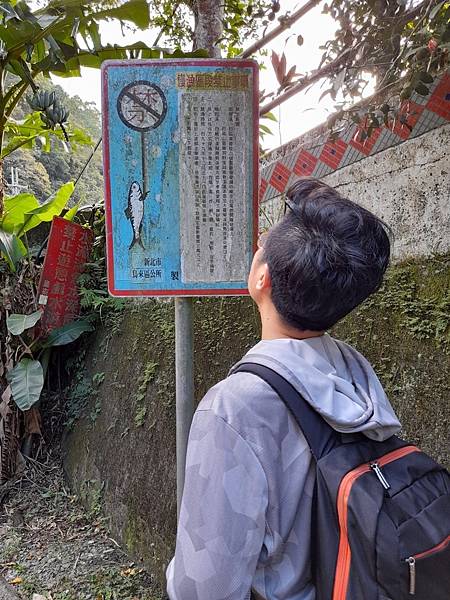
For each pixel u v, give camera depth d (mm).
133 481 2490
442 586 640
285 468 716
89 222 3385
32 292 3133
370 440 745
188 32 2420
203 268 1556
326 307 752
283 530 708
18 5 2393
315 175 2158
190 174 1527
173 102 1504
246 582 673
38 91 2578
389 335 1685
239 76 1503
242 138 1521
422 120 1621
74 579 2211
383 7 1247
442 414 1483
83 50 2588
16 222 3354
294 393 736
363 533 642
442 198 1559
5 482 2998
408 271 1659
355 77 1319
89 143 4027
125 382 2809
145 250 1544
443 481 721
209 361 2438
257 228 1550
